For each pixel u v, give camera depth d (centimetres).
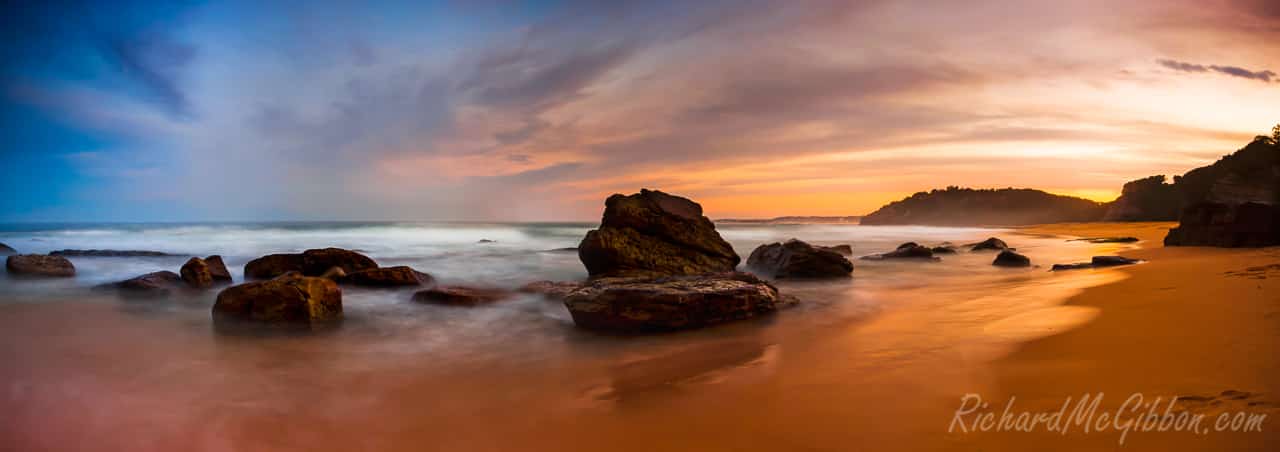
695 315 991
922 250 2309
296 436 542
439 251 2870
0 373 762
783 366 699
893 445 422
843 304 1213
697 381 656
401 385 711
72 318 1118
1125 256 2036
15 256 1614
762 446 450
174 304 1262
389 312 1182
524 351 889
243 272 1841
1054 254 2672
